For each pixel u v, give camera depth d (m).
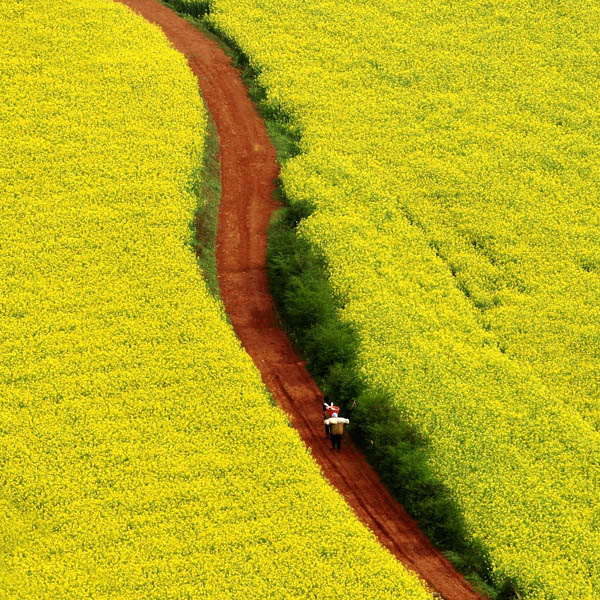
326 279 55.47
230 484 42.47
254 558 39.19
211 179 63.38
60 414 45.62
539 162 66.50
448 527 41.81
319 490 42.44
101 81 68.19
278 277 55.12
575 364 52.19
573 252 59.56
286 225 60.31
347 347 50.22
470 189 63.78
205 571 38.59
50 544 39.66
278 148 67.31
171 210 58.16
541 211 62.47
